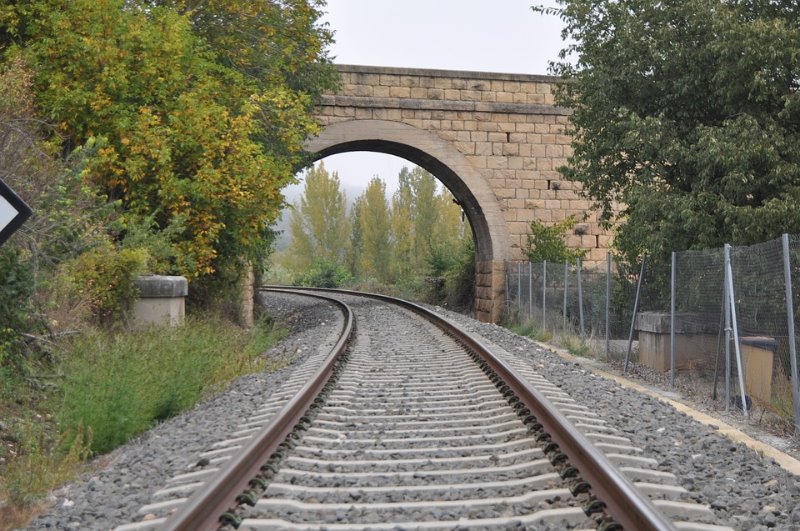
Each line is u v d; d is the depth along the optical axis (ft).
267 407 28.19
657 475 18.44
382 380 35.37
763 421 31.37
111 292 42.42
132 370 29.86
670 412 28.96
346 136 97.04
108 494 18.86
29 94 46.39
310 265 213.25
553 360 45.19
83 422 25.49
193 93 54.34
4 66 47.16
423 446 22.74
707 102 51.83
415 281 155.33
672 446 22.67
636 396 32.42
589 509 15.42
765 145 45.78
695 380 41.45
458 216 200.03
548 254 96.32
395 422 26.13
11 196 14.34
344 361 41.24
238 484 17.08
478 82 100.48
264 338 57.26
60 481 21.01
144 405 28.14
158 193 52.26
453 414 26.94
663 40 51.13
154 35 53.36
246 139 56.59
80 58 51.31
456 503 16.61
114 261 42.50
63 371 31.55
